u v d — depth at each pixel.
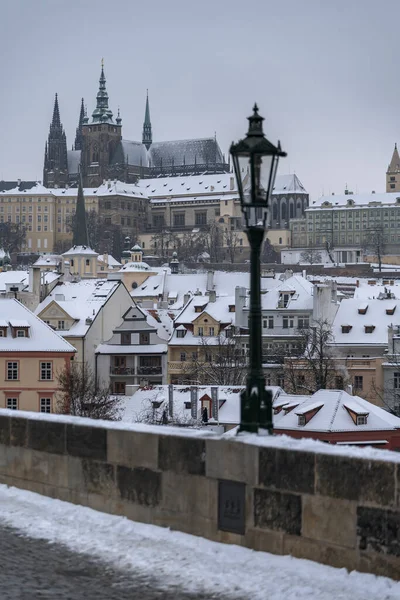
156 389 176.62
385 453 30.33
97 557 32.69
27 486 42.41
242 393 35.22
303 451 31.61
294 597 28.39
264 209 35.28
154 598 28.83
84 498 39.22
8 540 34.84
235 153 35.34
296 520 31.77
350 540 30.30
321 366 186.62
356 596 28.19
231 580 30.05
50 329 191.62
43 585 29.89
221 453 33.97
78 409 172.00
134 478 37.09
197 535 34.72
